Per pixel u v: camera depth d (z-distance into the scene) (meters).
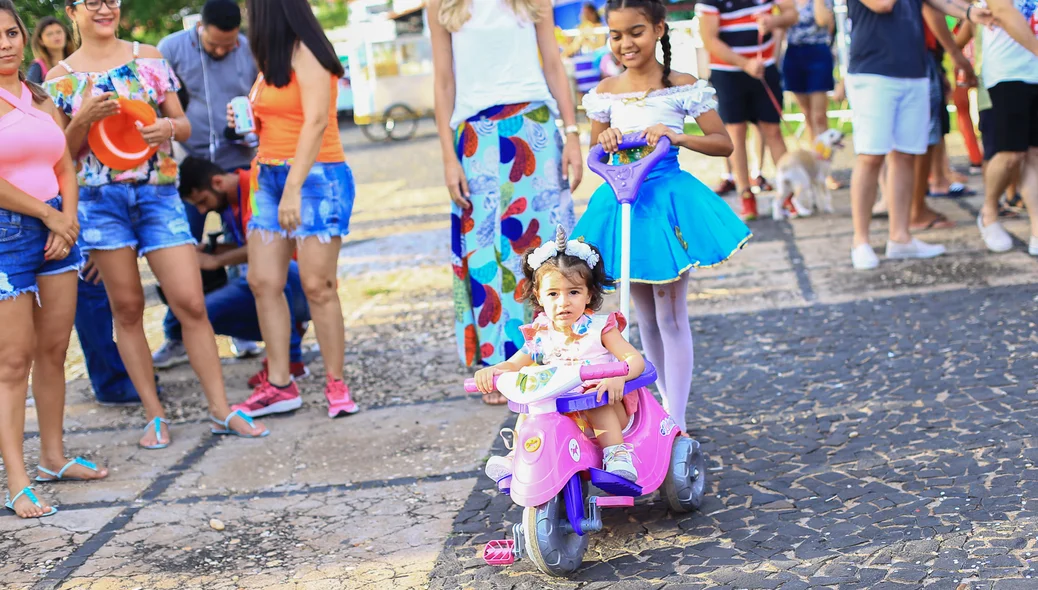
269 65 4.80
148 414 4.98
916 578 3.08
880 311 5.80
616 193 3.78
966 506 3.51
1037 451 3.88
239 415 5.02
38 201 4.05
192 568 3.67
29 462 4.81
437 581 3.42
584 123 14.78
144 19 14.02
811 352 5.30
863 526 3.46
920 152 6.56
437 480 4.29
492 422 4.91
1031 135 6.46
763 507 3.71
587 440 3.43
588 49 15.15
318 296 5.10
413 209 10.84
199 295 4.91
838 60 10.70
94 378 5.57
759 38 8.14
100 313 5.45
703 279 6.89
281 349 5.21
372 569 3.56
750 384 4.97
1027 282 5.98
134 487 4.46
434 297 7.32
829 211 8.43
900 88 6.40
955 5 6.32
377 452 4.66
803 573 3.20
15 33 4.02
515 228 5.01
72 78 4.59
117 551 3.84
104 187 4.64
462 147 5.00
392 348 6.25
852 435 4.25
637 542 3.56
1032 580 3.00
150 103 4.70
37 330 4.35
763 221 8.40
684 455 3.66
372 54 19.33
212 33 5.92
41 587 3.59
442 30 4.93
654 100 4.05
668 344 4.18
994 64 6.35
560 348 3.57
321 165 4.98
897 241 6.79
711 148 4.04
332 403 5.19
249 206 5.15
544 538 3.24
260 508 4.17
